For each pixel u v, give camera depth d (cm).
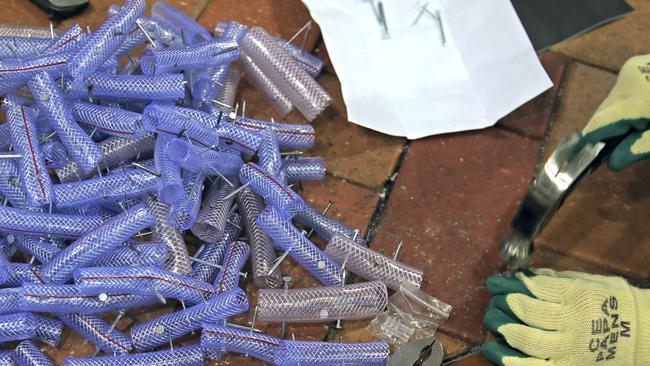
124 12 99
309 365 95
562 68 114
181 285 94
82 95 100
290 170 103
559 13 116
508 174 108
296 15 116
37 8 113
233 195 100
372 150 109
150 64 100
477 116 110
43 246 97
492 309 98
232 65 111
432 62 112
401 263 100
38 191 94
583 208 107
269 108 110
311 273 101
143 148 101
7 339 94
